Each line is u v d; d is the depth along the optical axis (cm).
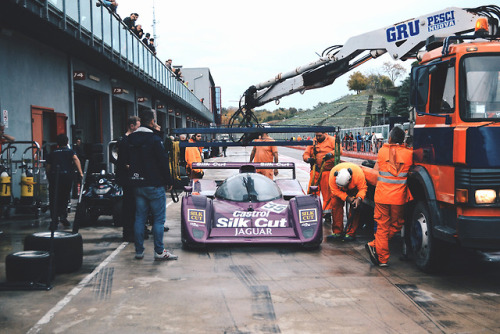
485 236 482
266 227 696
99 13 1449
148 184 632
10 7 942
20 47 1161
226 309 445
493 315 428
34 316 427
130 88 2311
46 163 895
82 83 1594
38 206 1013
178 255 671
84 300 471
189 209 711
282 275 563
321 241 695
